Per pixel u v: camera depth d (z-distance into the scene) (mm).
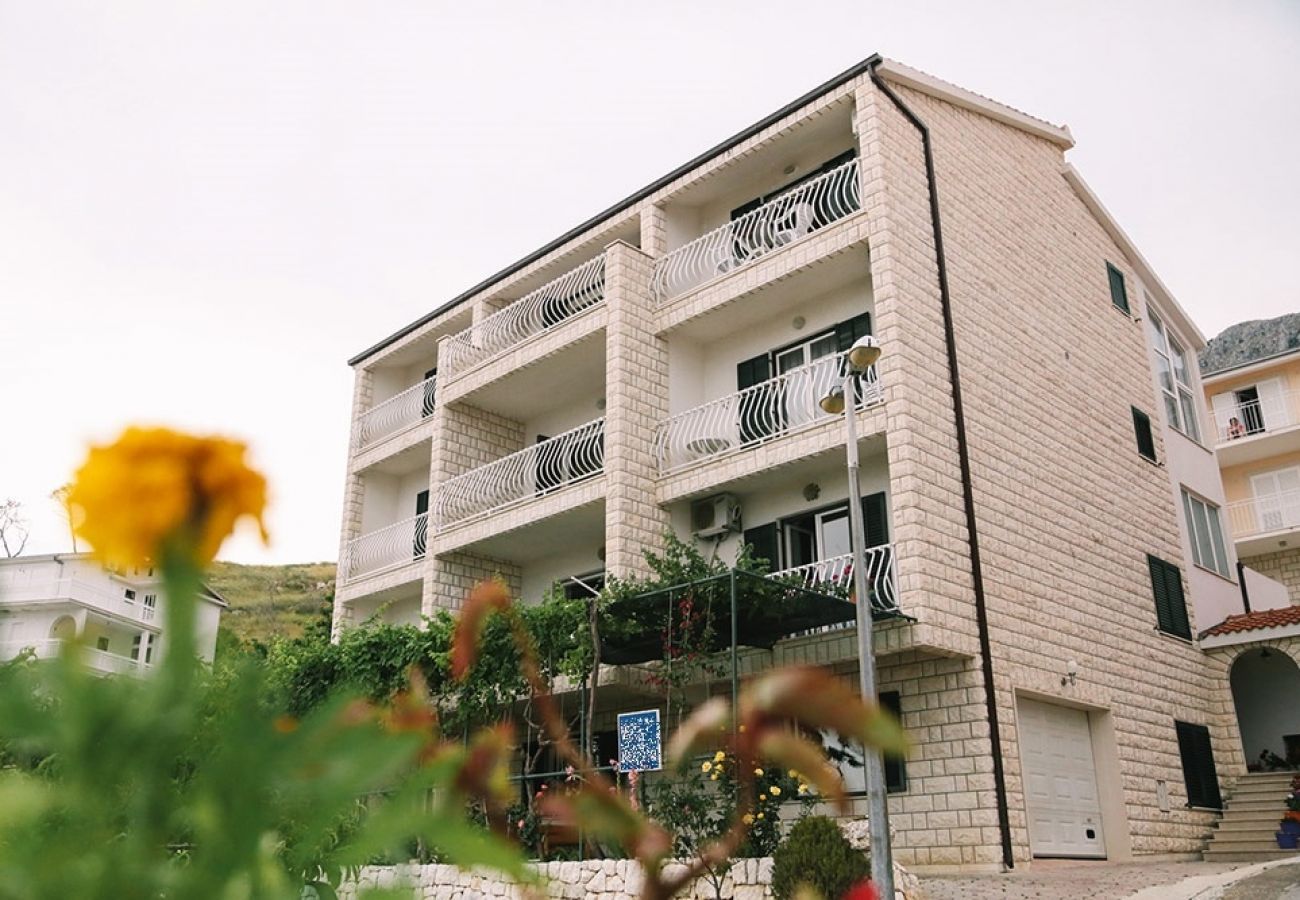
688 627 12719
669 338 18062
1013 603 14688
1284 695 20344
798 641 14367
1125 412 19281
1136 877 12141
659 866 815
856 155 17141
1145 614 17594
